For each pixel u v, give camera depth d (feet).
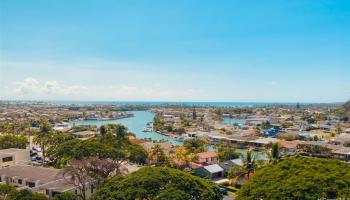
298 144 510.99
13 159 329.72
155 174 176.35
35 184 240.53
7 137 405.39
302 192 138.51
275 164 172.14
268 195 144.15
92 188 237.45
